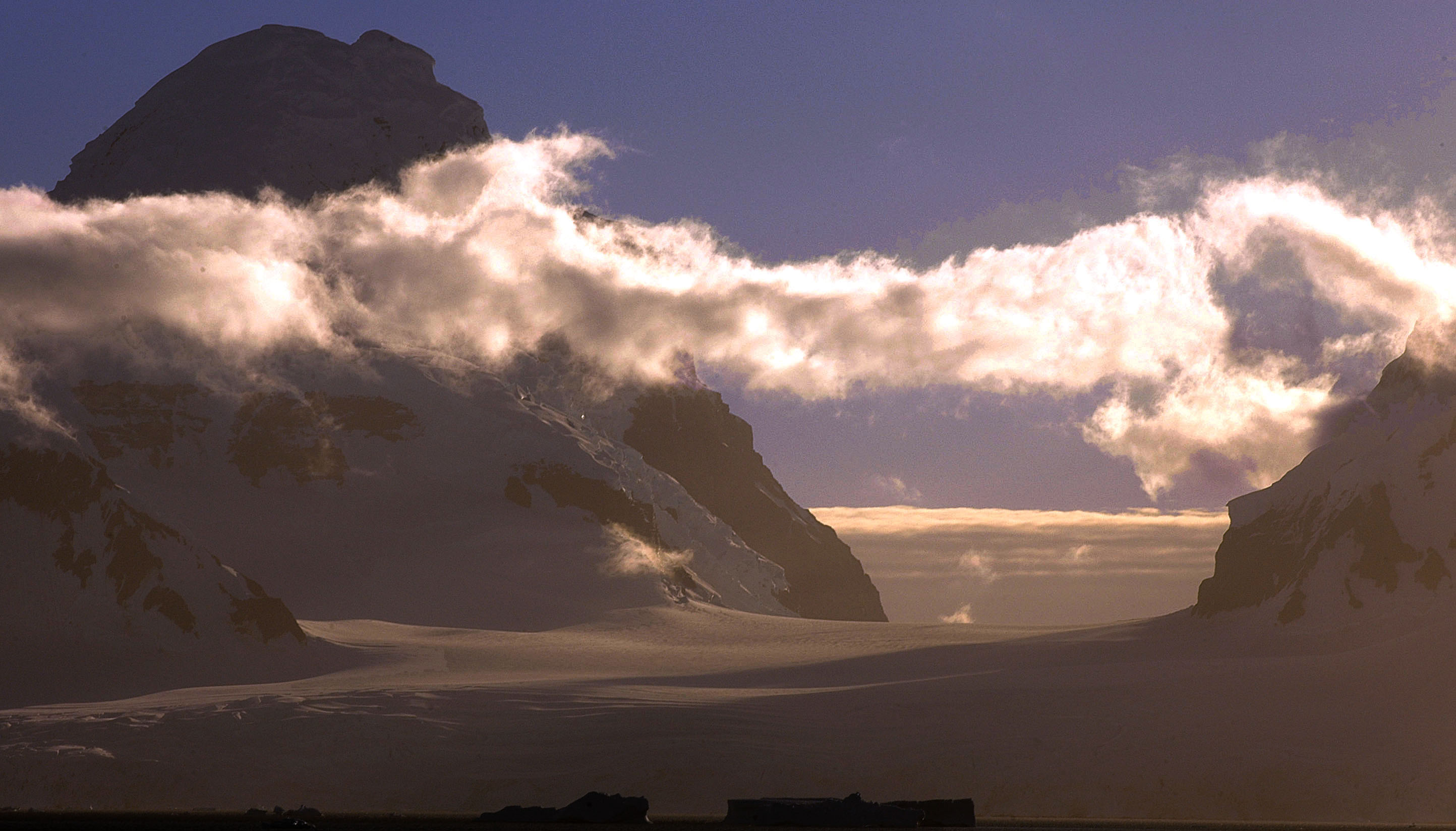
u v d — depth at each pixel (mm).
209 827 79625
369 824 85438
